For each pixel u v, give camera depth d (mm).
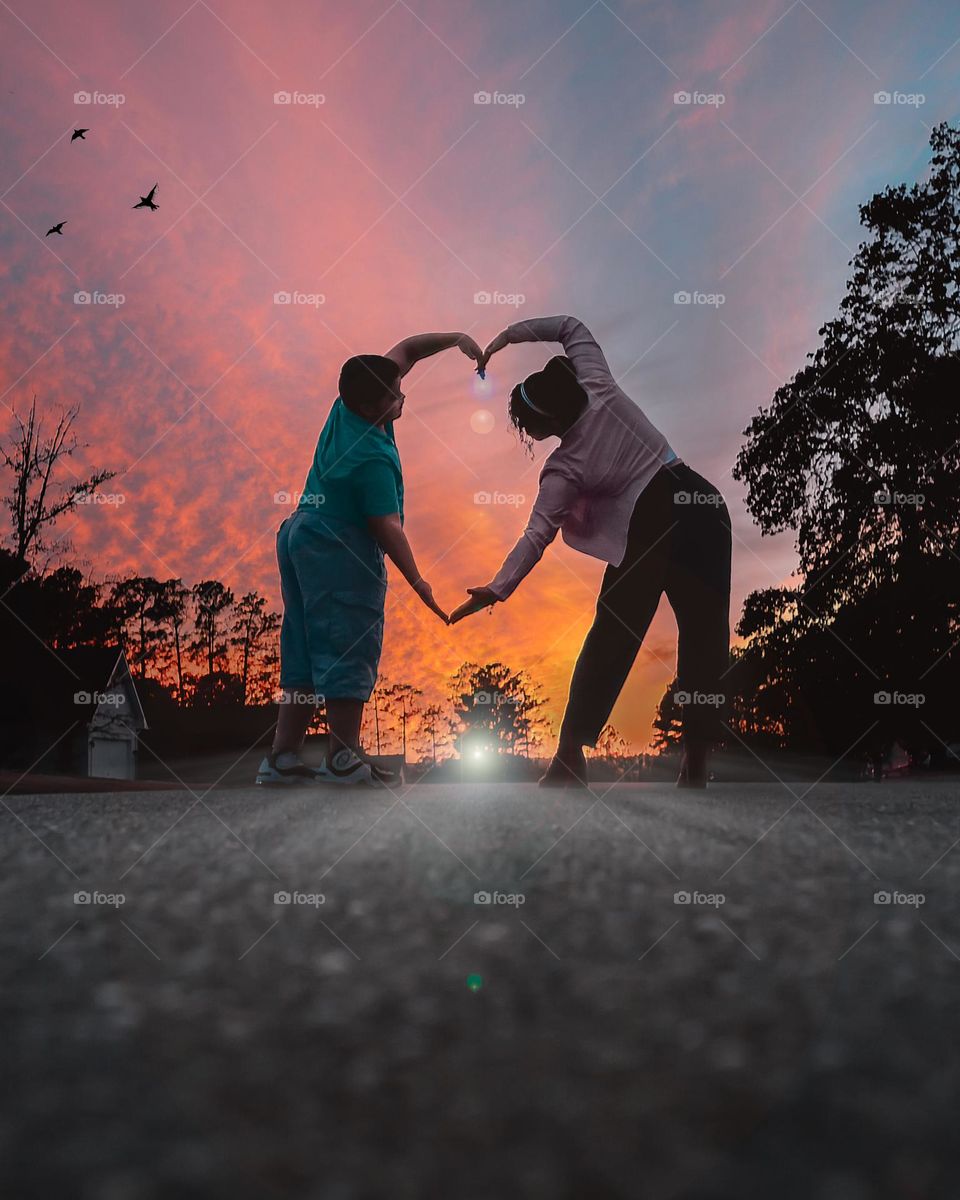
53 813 2820
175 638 38719
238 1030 673
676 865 1523
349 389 4359
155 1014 714
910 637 20984
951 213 21406
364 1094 553
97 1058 613
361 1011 722
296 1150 479
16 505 22578
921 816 2439
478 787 4684
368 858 1627
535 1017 705
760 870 1467
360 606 4293
